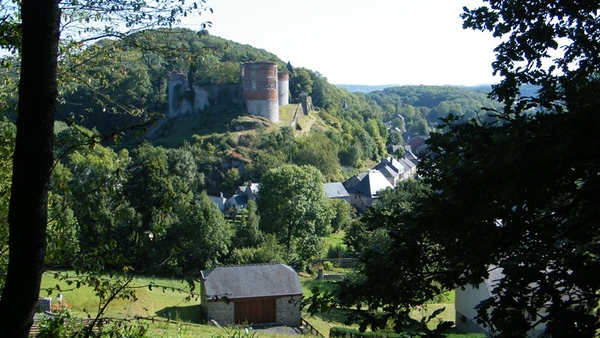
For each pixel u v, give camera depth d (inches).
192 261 1499.8
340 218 2397.9
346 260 1824.6
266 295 1098.1
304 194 1913.1
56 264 247.4
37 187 194.4
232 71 3730.3
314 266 1814.7
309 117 4138.8
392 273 215.8
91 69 316.8
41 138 194.5
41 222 197.2
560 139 195.3
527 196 201.0
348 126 4298.7
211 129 3378.4
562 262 192.1
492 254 209.9
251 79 3516.2
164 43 293.6
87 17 286.0
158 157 1605.6
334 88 5649.6
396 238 217.8
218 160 3038.9
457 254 213.2
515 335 182.1
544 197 202.8
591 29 266.8
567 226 209.8
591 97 205.8
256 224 1787.6
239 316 1088.8
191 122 3511.3
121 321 269.1
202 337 616.1
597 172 200.7
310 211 1914.4
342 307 231.1
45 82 193.6
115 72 325.4
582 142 194.7
